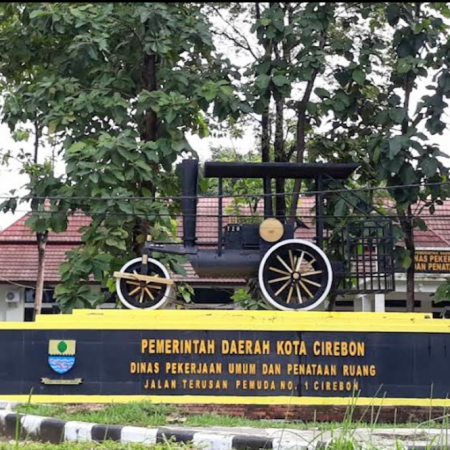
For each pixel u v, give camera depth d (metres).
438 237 22.14
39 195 15.80
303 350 12.40
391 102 16.08
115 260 15.63
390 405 12.30
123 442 9.37
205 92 15.50
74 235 23.91
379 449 8.09
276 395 12.33
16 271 23.16
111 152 14.80
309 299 13.34
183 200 13.94
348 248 13.72
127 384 12.36
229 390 12.33
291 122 18.50
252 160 20.97
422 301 24.38
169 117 15.20
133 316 12.61
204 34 15.94
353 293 13.70
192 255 13.69
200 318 12.52
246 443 9.63
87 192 14.97
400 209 15.72
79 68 16.42
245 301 15.30
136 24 15.96
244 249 13.66
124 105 15.52
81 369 12.39
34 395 12.35
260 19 15.80
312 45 15.84
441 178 15.38
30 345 12.47
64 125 15.41
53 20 15.48
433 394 12.36
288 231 13.64
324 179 14.20
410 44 15.75
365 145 16.78
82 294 15.40
